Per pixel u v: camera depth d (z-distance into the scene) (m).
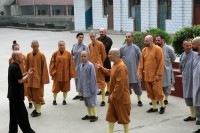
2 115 9.95
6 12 50.81
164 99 10.35
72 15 43.94
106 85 11.60
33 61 9.56
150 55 9.41
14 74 7.80
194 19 28.23
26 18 44.88
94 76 9.04
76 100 11.23
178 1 28.67
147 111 9.73
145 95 11.48
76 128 8.74
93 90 9.03
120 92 7.39
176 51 12.54
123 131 8.38
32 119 9.49
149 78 9.45
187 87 8.62
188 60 8.52
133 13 32.56
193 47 8.02
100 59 10.95
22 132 8.59
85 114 9.82
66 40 29.75
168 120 9.07
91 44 11.02
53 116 9.71
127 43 10.43
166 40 13.01
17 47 9.69
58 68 10.49
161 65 9.30
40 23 43.31
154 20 30.69
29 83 9.58
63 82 10.59
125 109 7.59
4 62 19.48
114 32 32.94
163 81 10.01
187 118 8.97
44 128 8.82
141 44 12.66
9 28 45.12
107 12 34.75
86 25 37.09
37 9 47.66
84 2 36.72
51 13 46.00
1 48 25.94
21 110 7.96
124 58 10.39
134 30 32.50
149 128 8.55
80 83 9.18
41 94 9.68
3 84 13.98
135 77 10.27
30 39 31.62
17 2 49.75
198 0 27.81
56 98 11.50
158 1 30.30
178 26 29.03
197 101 7.98
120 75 7.36
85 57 9.04
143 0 31.19
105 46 11.42
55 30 39.16
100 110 10.06
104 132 8.41
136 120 9.12
